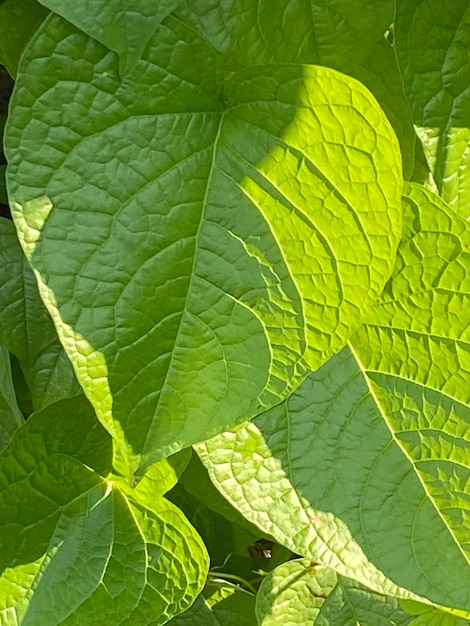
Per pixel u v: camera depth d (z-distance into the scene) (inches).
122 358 8.5
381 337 11.6
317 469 11.6
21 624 11.3
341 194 9.1
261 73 8.8
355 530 11.5
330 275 9.1
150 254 8.7
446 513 11.6
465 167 10.2
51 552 11.6
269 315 9.0
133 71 8.5
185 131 8.8
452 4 9.8
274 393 8.9
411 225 10.7
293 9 9.5
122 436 8.4
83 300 8.4
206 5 9.3
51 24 8.2
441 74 9.9
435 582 11.4
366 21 9.7
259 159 9.0
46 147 8.3
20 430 11.2
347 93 8.7
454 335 11.3
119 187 8.6
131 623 11.6
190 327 8.8
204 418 8.7
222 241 8.9
